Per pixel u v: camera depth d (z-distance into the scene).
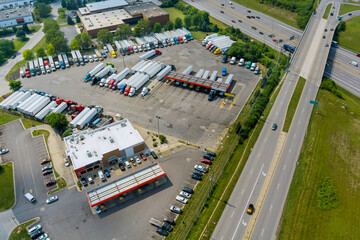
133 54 196.25
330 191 97.00
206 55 192.62
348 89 155.88
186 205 96.06
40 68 181.88
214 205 94.50
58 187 103.88
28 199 98.69
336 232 85.75
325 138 119.69
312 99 142.00
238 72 171.38
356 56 186.12
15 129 133.00
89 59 189.38
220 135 125.00
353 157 111.31
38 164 113.62
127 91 153.38
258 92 149.25
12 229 90.69
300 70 162.88
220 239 84.31
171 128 129.88
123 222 91.50
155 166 105.94
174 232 87.94
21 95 152.12
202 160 111.81
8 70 185.62
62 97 153.25
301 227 87.19
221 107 142.25
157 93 154.62
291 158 110.25
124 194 99.81
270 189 98.62
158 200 98.19
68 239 87.31
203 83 153.12
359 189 99.00
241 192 97.94
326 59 169.88
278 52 189.75
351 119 131.12
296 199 95.44
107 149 111.62
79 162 106.38
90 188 103.06
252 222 88.56
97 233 88.62
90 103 148.12
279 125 126.56
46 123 136.88
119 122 126.25
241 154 113.00
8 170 110.94
